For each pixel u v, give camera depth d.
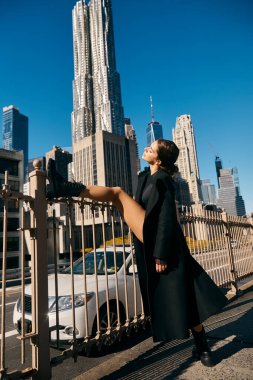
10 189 2.35
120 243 4.62
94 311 3.70
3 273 2.23
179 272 2.38
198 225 5.57
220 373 2.58
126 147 182.12
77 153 179.38
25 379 2.33
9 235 59.25
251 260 7.92
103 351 3.73
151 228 2.39
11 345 4.54
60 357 2.58
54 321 3.47
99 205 3.30
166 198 2.37
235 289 6.29
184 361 2.91
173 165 2.80
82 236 3.03
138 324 3.66
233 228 7.06
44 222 2.57
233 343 3.28
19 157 70.69
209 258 5.68
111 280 4.18
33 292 2.44
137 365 2.91
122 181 171.25
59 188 2.47
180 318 2.26
